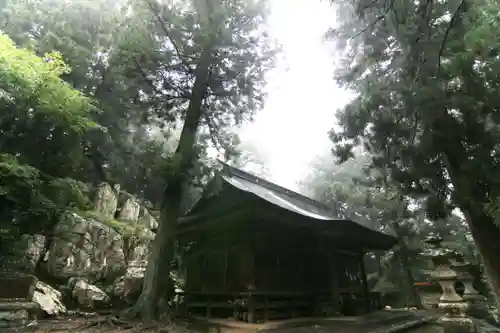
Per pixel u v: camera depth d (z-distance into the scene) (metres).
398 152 12.63
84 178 16.44
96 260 17.12
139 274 16.55
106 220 19.42
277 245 12.91
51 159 11.68
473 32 9.11
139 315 11.48
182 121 16.72
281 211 11.73
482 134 9.85
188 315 13.12
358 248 16.81
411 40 10.72
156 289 12.08
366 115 13.67
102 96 18.33
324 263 14.45
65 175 12.48
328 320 12.24
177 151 13.86
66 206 12.45
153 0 13.45
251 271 12.02
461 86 10.75
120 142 18.62
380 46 13.55
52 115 10.97
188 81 15.46
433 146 10.46
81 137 12.62
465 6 9.62
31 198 10.23
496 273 10.88
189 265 15.45
